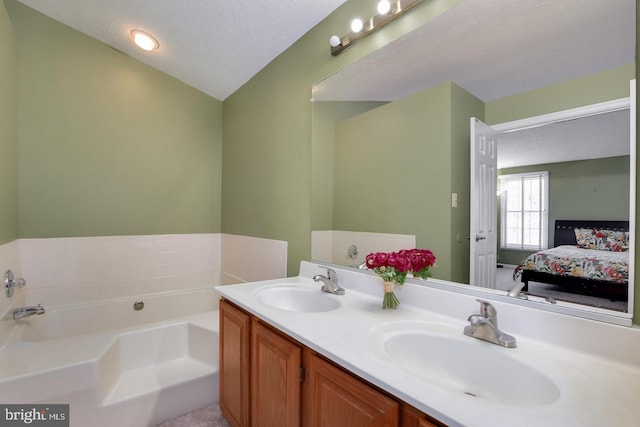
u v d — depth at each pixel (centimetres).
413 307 125
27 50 216
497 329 93
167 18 203
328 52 177
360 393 81
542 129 98
